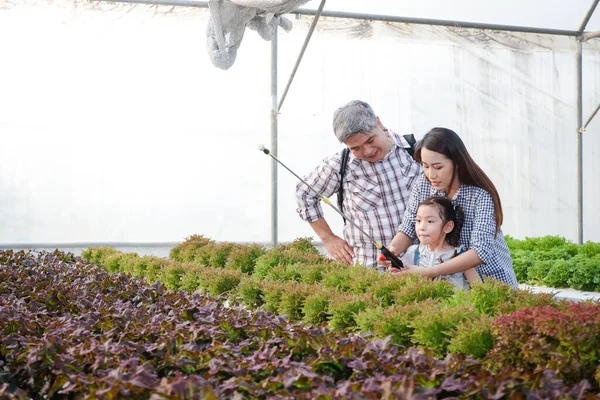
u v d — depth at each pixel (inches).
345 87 541.0
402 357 110.6
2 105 487.2
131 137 510.3
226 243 313.4
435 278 189.8
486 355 122.3
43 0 455.5
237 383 102.3
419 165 236.1
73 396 116.5
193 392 94.0
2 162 487.8
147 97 511.8
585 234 595.2
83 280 221.5
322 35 503.5
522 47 550.6
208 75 520.4
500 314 132.6
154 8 466.9
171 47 511.8
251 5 299.9
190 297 183.9
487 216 195.6
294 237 535.2
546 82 573.6
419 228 204.5
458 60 557.9
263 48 526.6
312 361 113.3
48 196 495.8
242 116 528.4
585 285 440.8
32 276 227.5
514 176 571.8
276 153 478.9
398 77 549.0
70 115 498.9
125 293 194.9
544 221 580.7
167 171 517.7
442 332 134.6
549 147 577.3
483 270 199.3
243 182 529.0
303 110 534.9
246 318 148.6
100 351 122.6
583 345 113.8
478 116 562.9
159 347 126.8
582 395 92.7
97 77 502.3
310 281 218.1
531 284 470.0
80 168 502.0
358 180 235.0
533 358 115.3
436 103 555.2
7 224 488.7
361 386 97.0
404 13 566.3
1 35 483.5
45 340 128.6
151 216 515.5
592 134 594.2
